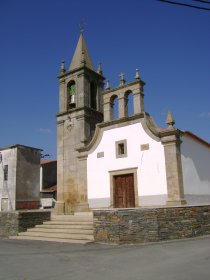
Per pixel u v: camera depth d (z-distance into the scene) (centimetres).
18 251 1245
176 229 1438
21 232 1772
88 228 1634
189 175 1995
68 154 2569
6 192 3503
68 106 2725
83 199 2255
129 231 1354
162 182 1920
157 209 1391
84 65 2659
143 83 2227
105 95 2348
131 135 2119
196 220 1548
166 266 873
